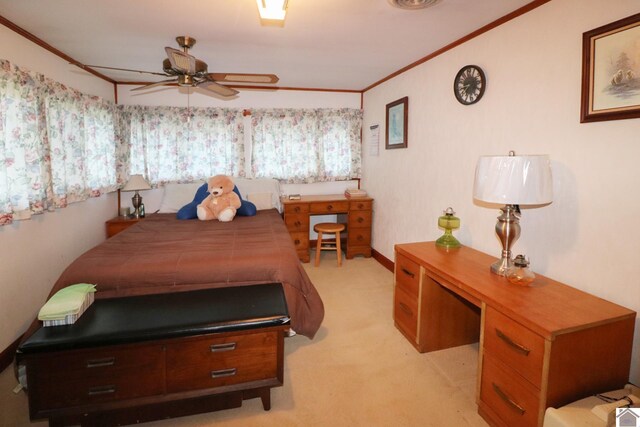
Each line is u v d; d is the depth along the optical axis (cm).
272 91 454
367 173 468
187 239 275
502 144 229
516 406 153
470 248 256
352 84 435
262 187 439
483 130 246
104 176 375
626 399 132
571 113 182
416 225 343
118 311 178
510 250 200
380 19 226
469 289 181
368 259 449
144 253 234
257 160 454
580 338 140
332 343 247
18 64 241
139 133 419
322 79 406
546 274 199
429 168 317
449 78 283
